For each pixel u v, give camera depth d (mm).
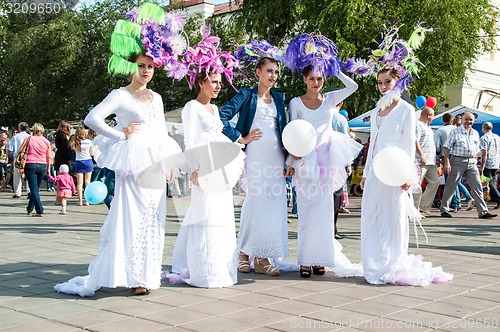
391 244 5230
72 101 30031
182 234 5379
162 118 4805
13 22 32750
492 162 13172
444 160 10781
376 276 5172
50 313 4113
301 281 5277
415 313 4164
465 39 20234
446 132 12086
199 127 4984
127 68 4598
